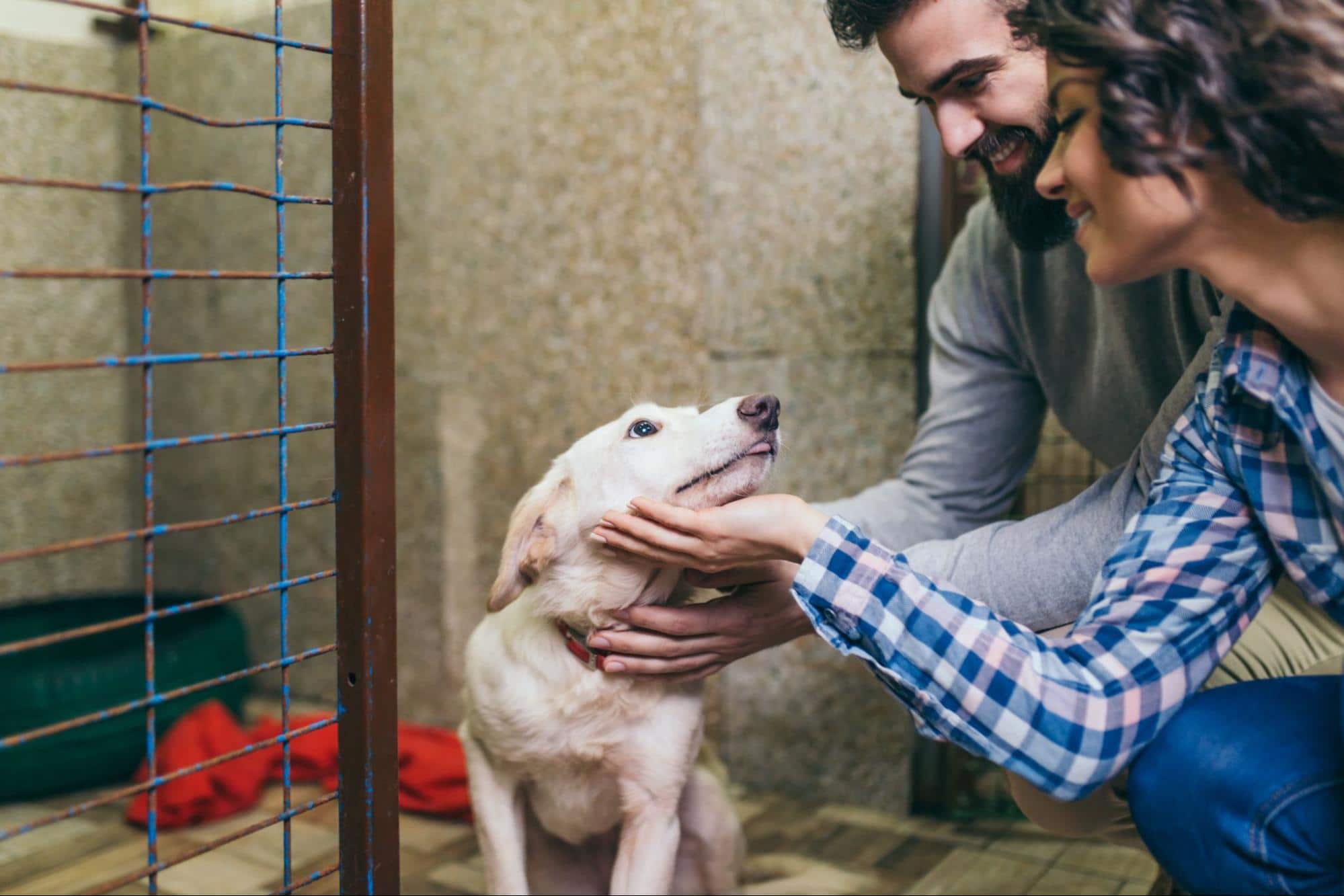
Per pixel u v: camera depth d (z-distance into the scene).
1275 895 1.11
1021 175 1.49
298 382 3.26
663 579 1.70
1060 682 1.13
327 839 2.40
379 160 1.15
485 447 2.97
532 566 1.64
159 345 3.53
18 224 3.24
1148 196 0.98
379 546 1.18
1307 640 1.71
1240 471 1.18
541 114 2.80
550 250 2.83
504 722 1.74
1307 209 0.94
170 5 3.36
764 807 2.60
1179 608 1.17
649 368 2.73
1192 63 0.92
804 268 2.58
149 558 1.00
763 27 2.53
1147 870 2.23
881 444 2.57
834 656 2.60
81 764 2.62
